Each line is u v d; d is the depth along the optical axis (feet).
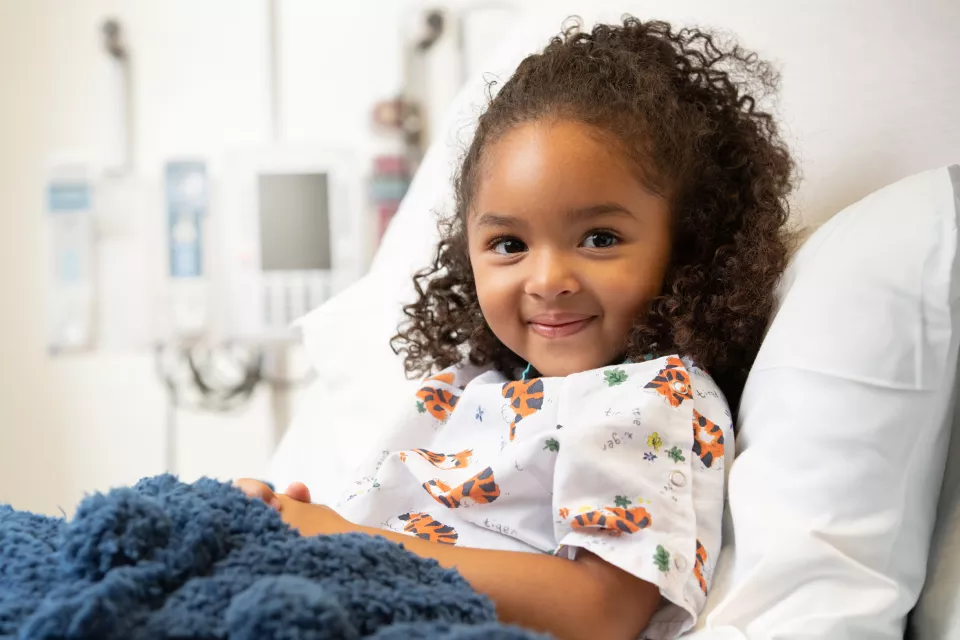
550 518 2.19
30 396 5.75
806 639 1.80
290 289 5.20
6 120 5.67
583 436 2.06
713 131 2.59
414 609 1.58
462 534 2.28
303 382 5.70
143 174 5.62
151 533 1.60
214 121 5.63
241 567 1.61
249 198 5.20
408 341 3.12
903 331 1.94
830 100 2.88
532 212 2.30
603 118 2.34
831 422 1.95
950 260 1.91
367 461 2.63
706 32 3.06
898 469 1.92
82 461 5.77
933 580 2.02
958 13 2.77
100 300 5.41
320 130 5.58
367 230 5.49
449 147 3.51
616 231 2.32
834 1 2.95
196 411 5.73
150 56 5.62
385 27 5.52
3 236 5.70
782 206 2.74
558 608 1.89
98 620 1.36
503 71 3.52
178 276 5.32
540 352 2.43
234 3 5.59
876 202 2.16
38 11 5.64
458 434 2.52
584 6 3.41
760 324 2.43
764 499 1.98
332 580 1.60
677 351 2.40
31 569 1.63
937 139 2.72
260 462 5.73
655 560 1.90
